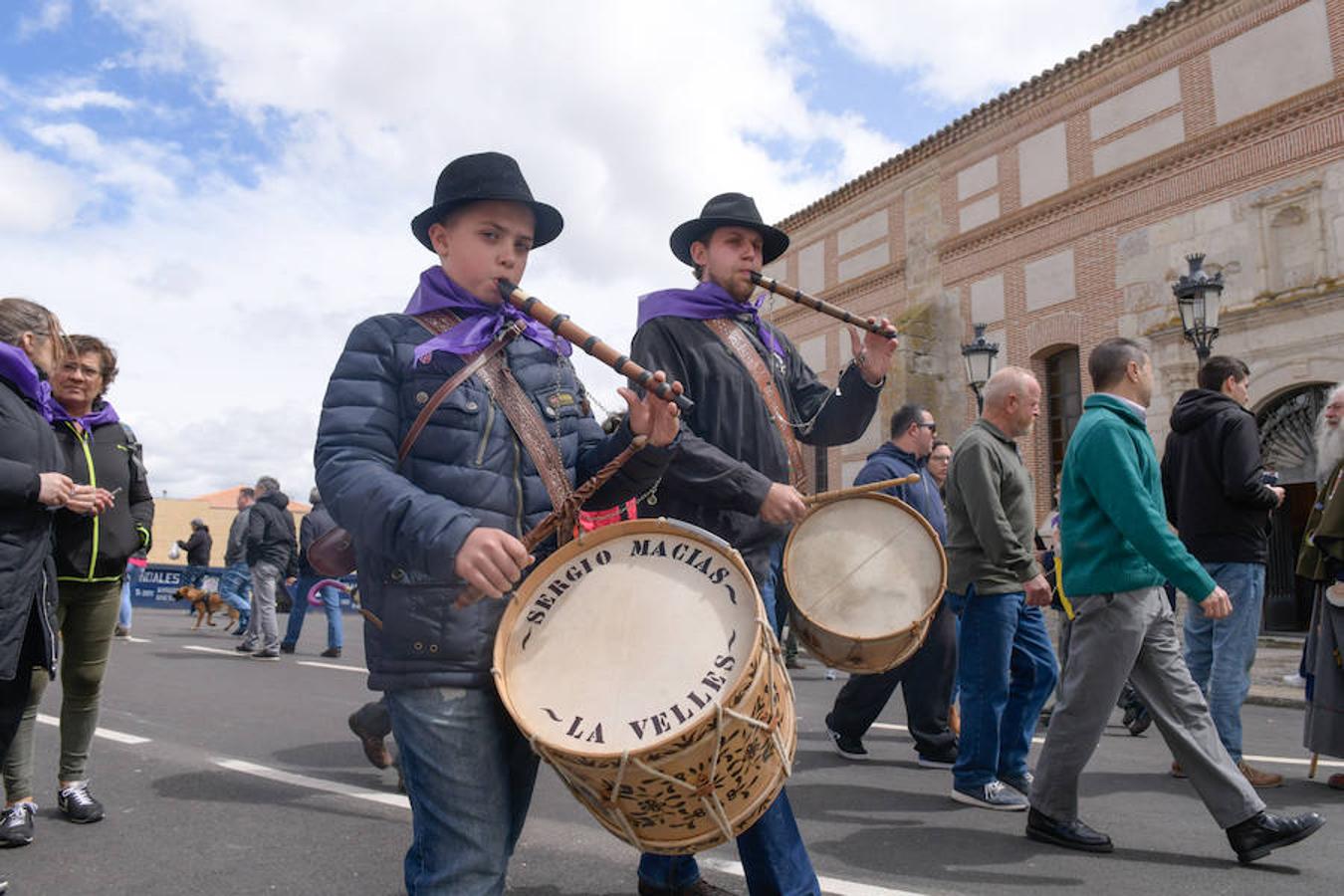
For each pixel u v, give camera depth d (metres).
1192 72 14.41
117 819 4.03
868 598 3.19
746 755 1.81
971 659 4.38
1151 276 14.80
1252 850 3.43
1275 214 13.26
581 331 2.08
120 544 4.02
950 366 18.27
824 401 3.22
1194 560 3.39
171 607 20.19
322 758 5.26
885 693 5.39
